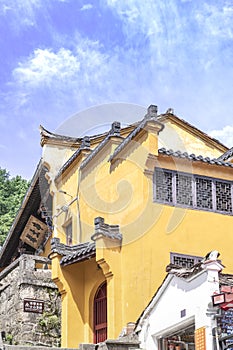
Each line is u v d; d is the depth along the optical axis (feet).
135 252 54.24
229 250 56.90
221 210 57.77
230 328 37.04
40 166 62.95
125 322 52.60
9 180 112.27
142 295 53.16
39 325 62.64
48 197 63.00
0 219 104.99
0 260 88.02
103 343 44.27
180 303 40.40
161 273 53.83
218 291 37.50
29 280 63.98
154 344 43.01
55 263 59.16
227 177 59.00
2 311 66.85
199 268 38.58
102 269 54.19
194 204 56.75
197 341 37.73
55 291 64.59
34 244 80.69
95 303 58.75
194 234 55.98
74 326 58.13
